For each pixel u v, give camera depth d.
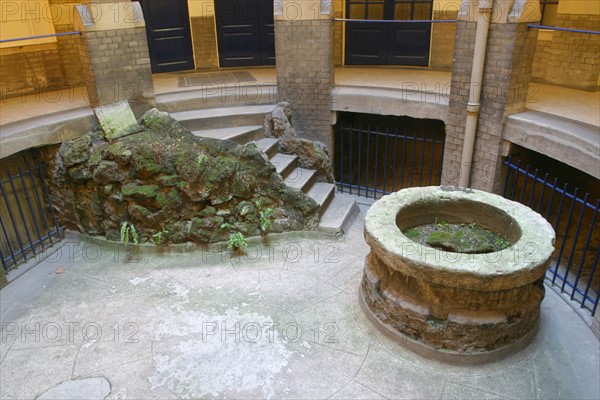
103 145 5.32
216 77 7.82
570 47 6.35
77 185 5.47
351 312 4.33
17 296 4.70
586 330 4.11
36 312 4.44
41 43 6.70
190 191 5.10
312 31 6.23
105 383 3.59
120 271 5.07
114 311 4.41
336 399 3.42
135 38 5.72
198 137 5.43
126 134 5.42
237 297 4.56
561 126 4.86
